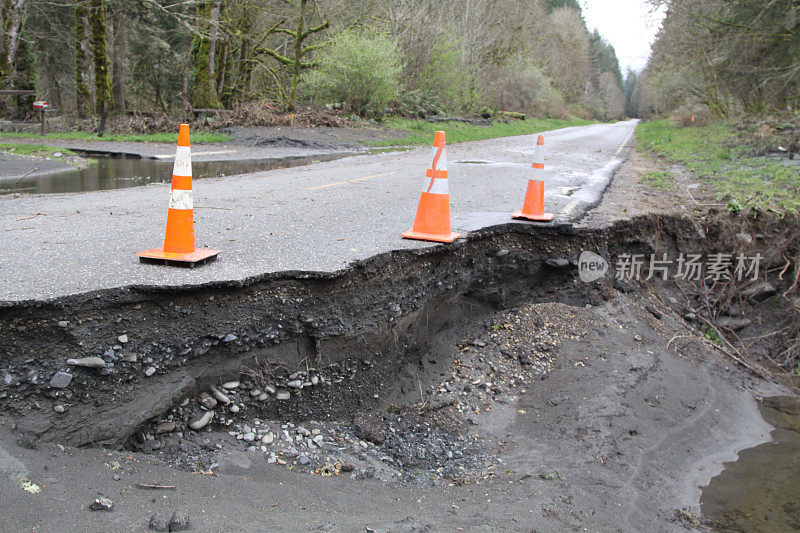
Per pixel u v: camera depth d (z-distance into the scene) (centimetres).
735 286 822
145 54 3512
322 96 2589
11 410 284
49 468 266
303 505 292
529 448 416
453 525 299
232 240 500
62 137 1850
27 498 240
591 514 341
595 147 2097
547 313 593
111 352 321
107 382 315
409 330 488
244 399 364
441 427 424
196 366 351
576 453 410
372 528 275
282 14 2759
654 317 671
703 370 602
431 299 513
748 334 785
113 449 300
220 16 2448
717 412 523
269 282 387
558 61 6569
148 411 317
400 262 475
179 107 3108
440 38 3244
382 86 2494
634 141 2645
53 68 3469
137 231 531
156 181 973
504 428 440
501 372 504
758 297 828
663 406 504
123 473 282
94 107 2430
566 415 455
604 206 792
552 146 2036
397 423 417
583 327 593
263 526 259
